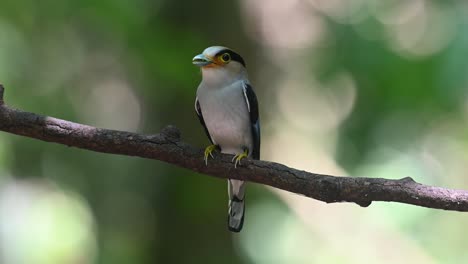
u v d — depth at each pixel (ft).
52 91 41.22
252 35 45.01
